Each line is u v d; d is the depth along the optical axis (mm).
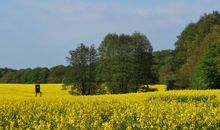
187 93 33625
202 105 23484
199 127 16812
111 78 73000
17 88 65688
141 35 77875
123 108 23062
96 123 16422
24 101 26625
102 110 22719
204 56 59281
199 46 74438
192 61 70875
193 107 20578
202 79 58344
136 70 73688
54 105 24062
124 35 81062
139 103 25031
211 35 71938
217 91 35781
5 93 57000
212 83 57906
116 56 74375
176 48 91062
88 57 72250
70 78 70062
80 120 17828
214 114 18516
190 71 70000
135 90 73375
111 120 17500
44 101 26844
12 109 22750
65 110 22781
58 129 15766
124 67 72938
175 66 92062
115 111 20594
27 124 17750
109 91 73188
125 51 76688
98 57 73375
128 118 18594
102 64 73812
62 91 68062
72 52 71875
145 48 76750
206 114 18844
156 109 20547
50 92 64938
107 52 81438
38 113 20766
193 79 60688
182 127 16578
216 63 57875
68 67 71562
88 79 70750
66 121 17031
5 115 20750
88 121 17859
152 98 31281
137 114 19094
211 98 30969
